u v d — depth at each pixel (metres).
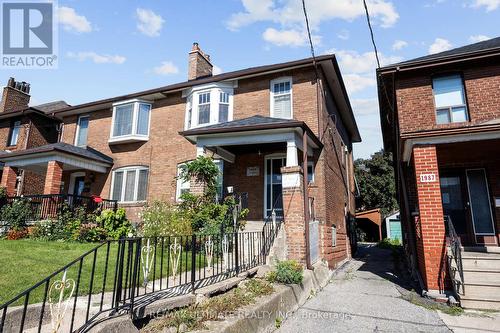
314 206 10.15
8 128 18.09
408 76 9.87
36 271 5.14
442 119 9.45
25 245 7.63
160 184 13.09
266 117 10.62
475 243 9.13
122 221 10.21
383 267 11.79
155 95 14.09
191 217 8.34
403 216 13.27
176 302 3.99
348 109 15.21
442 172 9.95
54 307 3.75
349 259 14.45
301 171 8.55
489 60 9.16
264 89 12.09
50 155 12.33
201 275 5.91
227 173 11.93
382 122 14.45
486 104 8.94
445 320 5.38
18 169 15.98
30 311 3.50
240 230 8.55
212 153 10.57
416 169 7.43
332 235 10.88
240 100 12.44
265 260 7.17
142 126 14.10
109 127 15.08
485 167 9.45
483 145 7.78
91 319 3.04
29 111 17.08
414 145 7.56
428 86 9.60
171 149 13.29
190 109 13.27
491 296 5.98
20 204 10.82
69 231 9.51
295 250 8.00
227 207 8.63
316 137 9.80
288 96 11.63
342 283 8.66
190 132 9.71
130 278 3.76
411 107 9.61
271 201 11.12
